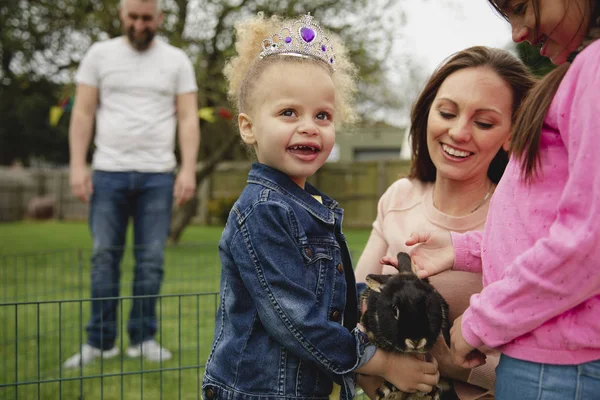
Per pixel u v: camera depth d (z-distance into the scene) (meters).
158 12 4.32
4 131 22.14
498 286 1.63
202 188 17.94
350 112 2.39
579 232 1.44
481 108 2.10
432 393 1.96
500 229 1.73
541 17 1.57
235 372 1.90
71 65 12.45
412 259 2.13
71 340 4.23
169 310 4.94
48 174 20.86
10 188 20.42
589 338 1.52
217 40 11.72
